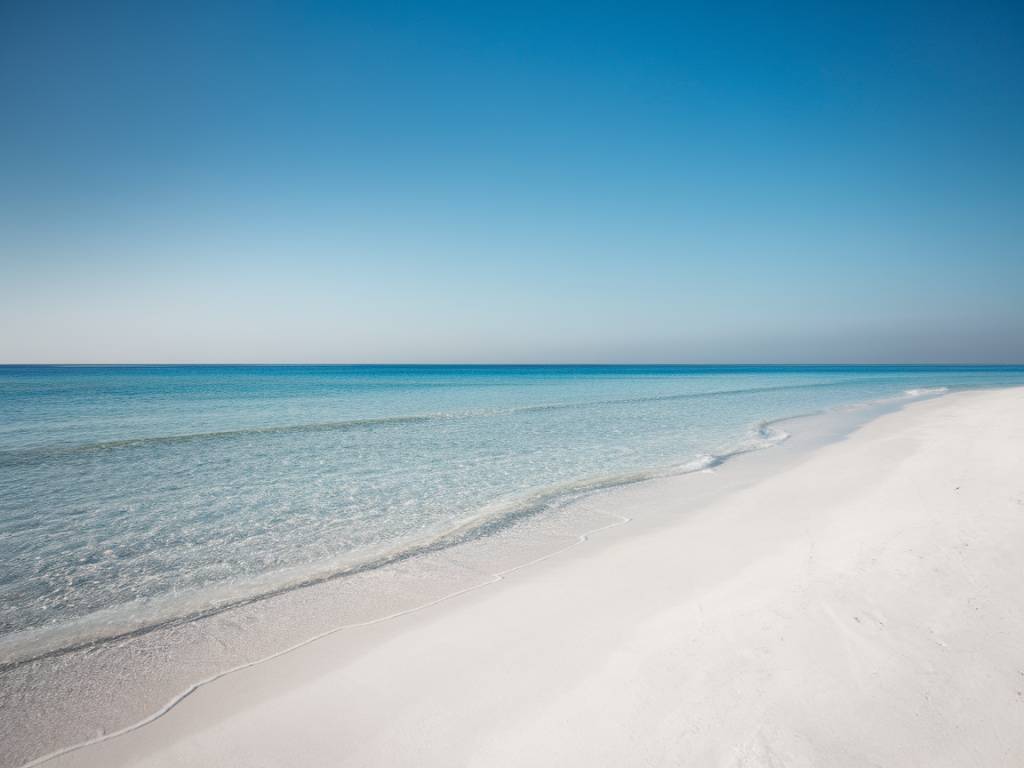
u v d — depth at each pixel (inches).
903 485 380.2
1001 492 324.5
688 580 234.4
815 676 144.7
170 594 253.3
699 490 431.2
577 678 157.0
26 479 503.2
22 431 810.2
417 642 192.5
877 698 134.0
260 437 762.2
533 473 522.6
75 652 199.0
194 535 343.9
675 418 1001.5
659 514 365.1
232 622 221.1
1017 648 152.5
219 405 1317.7
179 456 617.6
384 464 572.1
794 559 243.1
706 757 118.0
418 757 129.0
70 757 139.3
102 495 444.8
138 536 342.3
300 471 538.0
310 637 204.7
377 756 131.0
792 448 628.4
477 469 544.4
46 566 291.7
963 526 261.4
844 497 371.6
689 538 301.9
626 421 957.8
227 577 274.1
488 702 149.4
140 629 217.0
